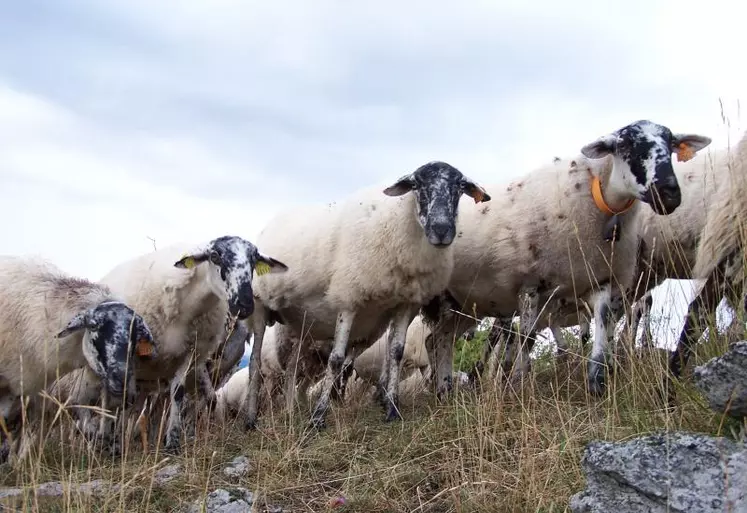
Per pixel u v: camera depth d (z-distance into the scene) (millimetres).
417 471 5137
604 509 3502
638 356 5270
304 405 8445
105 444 6742
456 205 6625
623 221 6629
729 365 3365
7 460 6094
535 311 7250
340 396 7938
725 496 3105
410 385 10102
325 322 7766
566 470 4469
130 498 5039
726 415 3500
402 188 6715
